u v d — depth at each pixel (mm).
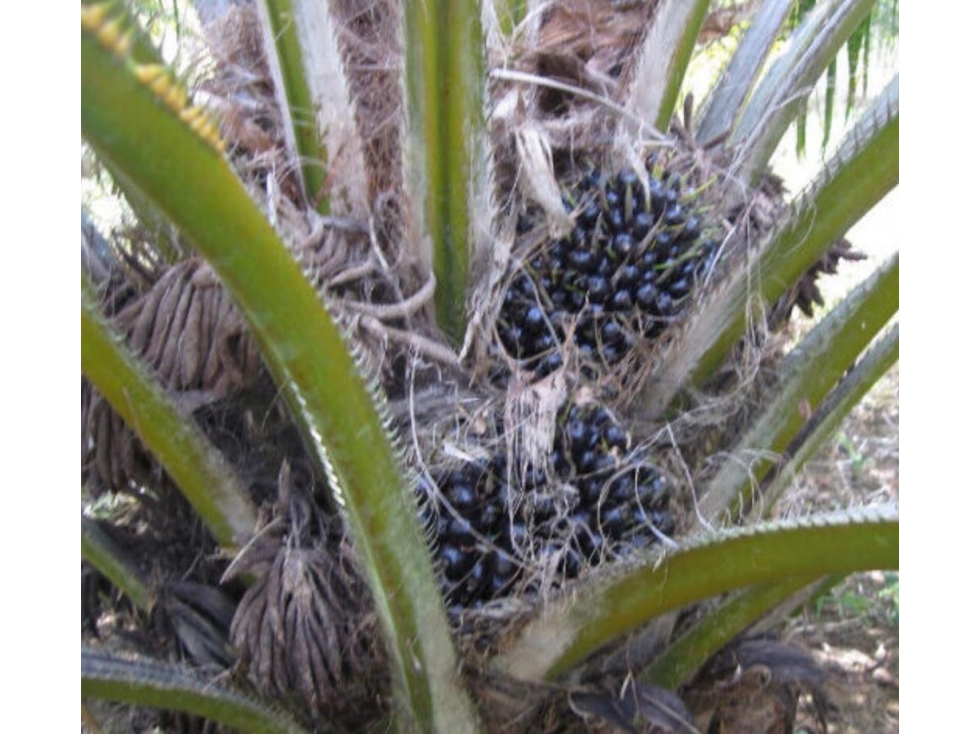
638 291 1150
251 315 705
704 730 1195
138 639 1133
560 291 1155
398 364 1106
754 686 1173
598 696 1028
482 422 1038
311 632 976
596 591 959
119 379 928
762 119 1371
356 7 1292
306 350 721
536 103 1282
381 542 842
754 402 1200
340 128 1150
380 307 1090
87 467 1124
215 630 1097
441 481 1019
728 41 1980
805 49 1422
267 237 660
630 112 1280
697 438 1186
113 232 1137
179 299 1019
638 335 1157
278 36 1127
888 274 1084
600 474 1038
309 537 1030
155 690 979
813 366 1153
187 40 1328
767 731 1206
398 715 986
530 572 1010
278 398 1107
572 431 1032
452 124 1060
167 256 1108
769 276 1118
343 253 1132
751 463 1179
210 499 1015
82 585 1276
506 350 1143
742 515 1193
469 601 1015
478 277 1131
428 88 1045
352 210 1167
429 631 920
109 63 529
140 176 589
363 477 803
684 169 1321
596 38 1308
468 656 995
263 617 986
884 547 782
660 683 1130
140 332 1025
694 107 1601
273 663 978
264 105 1255
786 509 1329
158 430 967
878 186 1044
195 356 1021
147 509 1187
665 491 1094
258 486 1092
